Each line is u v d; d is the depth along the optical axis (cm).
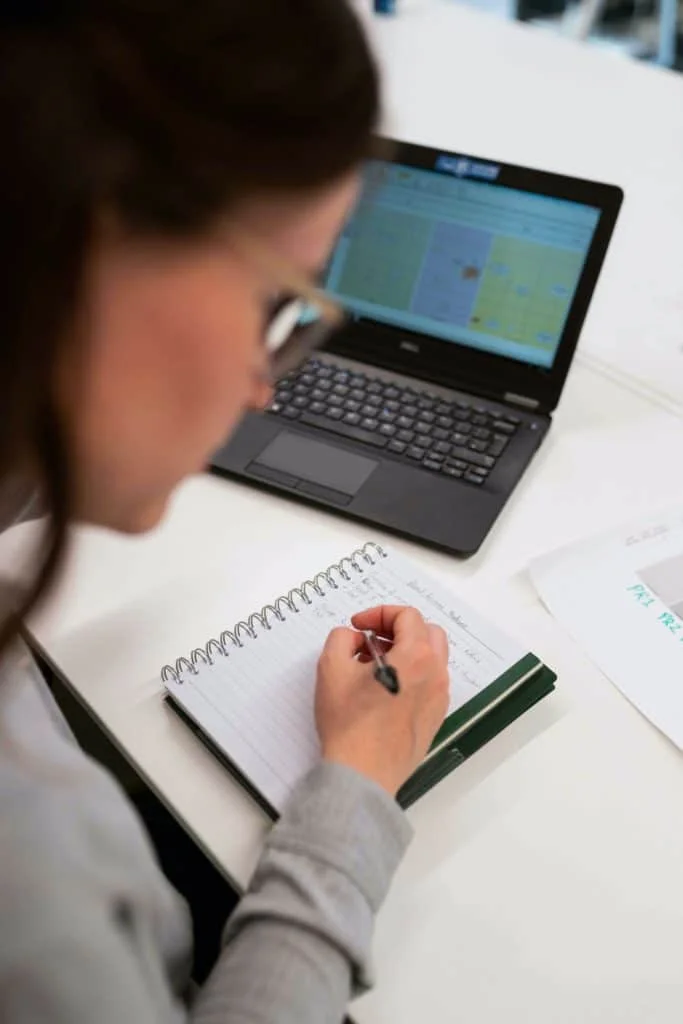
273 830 53
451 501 79
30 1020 33
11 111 27
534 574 74
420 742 58
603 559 75
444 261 86
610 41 291
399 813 54
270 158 31
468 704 62
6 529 55
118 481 38
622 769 60
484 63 171
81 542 75
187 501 80
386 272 88
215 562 74
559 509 80
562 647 68
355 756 55
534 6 268
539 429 86
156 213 30
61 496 36
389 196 86
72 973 33
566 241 81
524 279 84
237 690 63
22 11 28
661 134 148
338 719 58
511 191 82
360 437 85
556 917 53
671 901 54
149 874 41
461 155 83
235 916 50
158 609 70
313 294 39
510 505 81
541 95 160
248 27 29
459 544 75
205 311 33
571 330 83
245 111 30
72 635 68
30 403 32
